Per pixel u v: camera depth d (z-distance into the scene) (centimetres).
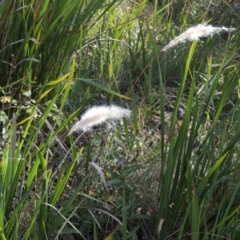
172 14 580
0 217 221
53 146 334
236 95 436
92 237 287
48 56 349
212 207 277
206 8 573
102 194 293
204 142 290
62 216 230
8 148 260
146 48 476
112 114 222
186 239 282
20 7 327
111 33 455
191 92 263
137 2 618
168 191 270
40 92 329
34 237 241
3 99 312
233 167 300
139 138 349
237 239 255
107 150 332
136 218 289
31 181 249
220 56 483
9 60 345
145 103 410
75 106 378
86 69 424
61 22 343
